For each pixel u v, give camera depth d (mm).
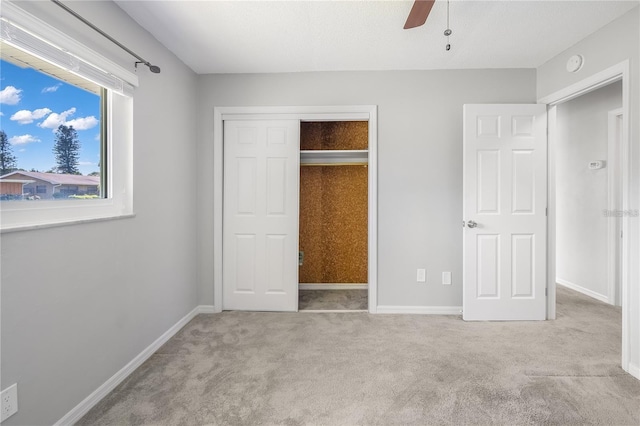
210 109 2994
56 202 1528
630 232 1948
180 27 2160
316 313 3016
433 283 2986
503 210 2789
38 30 1321
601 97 3438
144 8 1934
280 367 2020
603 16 2064
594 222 3529
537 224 2781
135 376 1927
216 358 2143
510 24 2162
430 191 2957
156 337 2291
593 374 1920
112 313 1824
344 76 2947
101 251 1738
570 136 3879
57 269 1455
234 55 2607
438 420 1530
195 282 2977
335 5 1935
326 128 3816
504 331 2566
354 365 2039
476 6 1956
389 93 2941
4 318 1224
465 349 2256
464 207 2789
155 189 2277
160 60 2359
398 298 2996
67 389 1506
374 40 2375
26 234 1308
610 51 2133
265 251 3066
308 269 3932
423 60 2730
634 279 1919
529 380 1858
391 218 2977
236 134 3035
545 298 2797
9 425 1239
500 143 2775
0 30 1177
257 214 3059
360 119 3000
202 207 3023
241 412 1590
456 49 2531
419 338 2441
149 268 2201
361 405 1644
